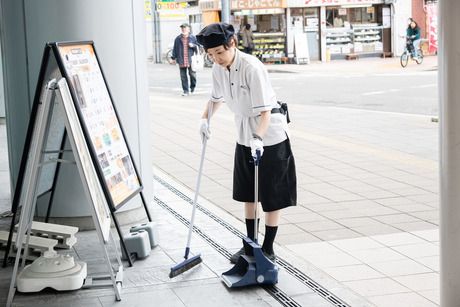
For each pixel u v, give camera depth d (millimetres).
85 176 4801
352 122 13680
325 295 4961
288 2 31781
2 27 6758
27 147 5176
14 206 5492
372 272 5465
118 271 5359
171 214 7254
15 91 6742
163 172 9688
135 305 4844
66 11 6480
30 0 6492
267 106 5258
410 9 32938
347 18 32906
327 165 9727
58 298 5000
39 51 6547
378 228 6703
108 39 6629
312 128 13047
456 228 4176
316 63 31562
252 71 5258
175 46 20562
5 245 6008
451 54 4082
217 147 11516
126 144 5855
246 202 5676
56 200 6590
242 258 5254
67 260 5246
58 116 5598
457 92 4086
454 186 4152
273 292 5027
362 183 8633
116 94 6742
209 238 6363
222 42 5211
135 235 5816
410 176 8953
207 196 8180
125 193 5578
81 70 5328
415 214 7184
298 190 8352
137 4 6828
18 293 5105
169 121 14922
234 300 4887
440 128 4203
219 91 5637
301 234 6551
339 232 6594
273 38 32094
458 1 4035
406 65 27297
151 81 26344
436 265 5590
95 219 4824
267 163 5418
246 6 32062
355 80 22750
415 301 4863
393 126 13000
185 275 5398
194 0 38156
